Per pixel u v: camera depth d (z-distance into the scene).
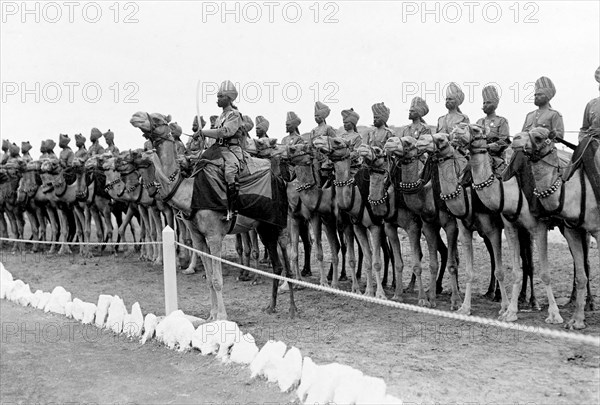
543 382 7.56
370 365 8.50
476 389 7.40
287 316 12.02
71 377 8.86
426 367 8.33
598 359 8.46
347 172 12.60
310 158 13.41
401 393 7.36
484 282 15.46
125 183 18.47
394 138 11.64
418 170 11.85
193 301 13.95
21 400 8.03
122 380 8.70
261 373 8.46
